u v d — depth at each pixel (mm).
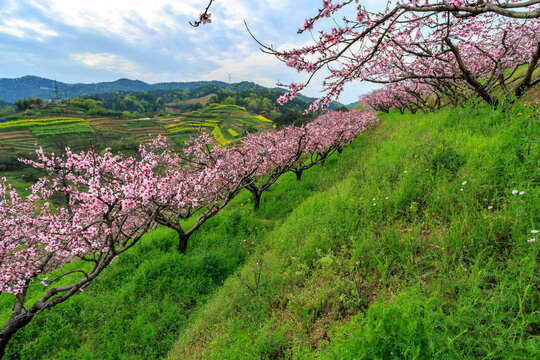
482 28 7285
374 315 2850
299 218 7977
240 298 5504
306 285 4672
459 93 10547
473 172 4832
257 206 12578
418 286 2959
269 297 5066
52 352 6105
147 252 9609
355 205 6152
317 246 5668
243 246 8914
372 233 4785
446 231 3861
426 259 3660
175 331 6188
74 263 11234
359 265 4336
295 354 3250
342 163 14328
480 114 7828
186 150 13188
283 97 4020
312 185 13164
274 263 6059
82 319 6863
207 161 11375
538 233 2979
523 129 5438
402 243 4188
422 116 15477
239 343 4051
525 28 6988
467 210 4105
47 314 7055
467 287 2799
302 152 13906
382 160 8539
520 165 4445
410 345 2246
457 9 2598
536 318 2207
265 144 13391
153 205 7586
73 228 5492
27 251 6445
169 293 7340
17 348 6262
